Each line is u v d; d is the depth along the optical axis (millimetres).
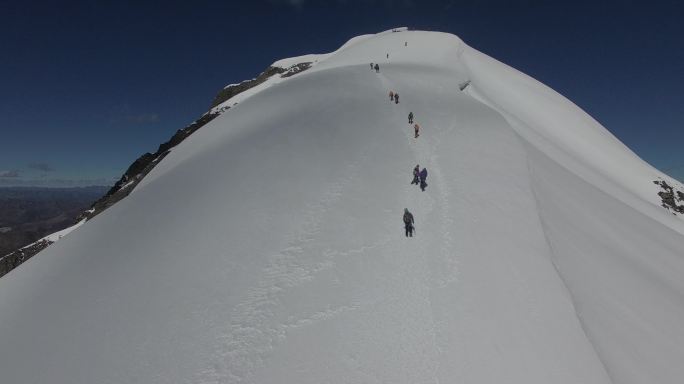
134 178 69000
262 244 18516
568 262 18375
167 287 17094
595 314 15664
